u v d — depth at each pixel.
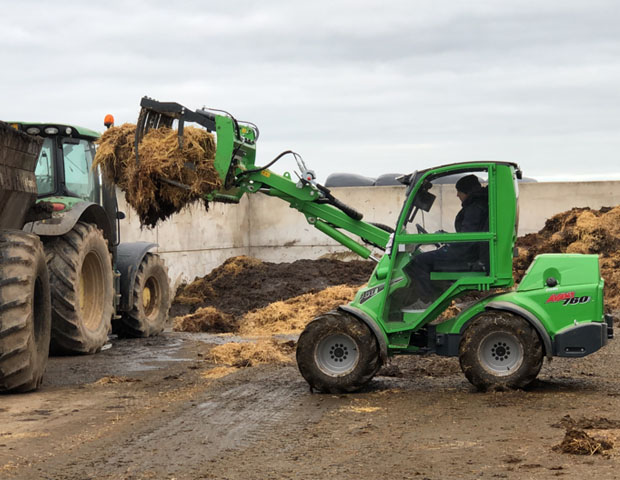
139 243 13.48
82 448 5.79
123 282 12.66
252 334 13.62
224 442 5.98
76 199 11.06
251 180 9.24
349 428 6.41
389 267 8.17
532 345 7.80
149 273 13.34
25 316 7.70
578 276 8.00
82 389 8.22
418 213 8.24
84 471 5.22
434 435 6.09
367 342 7.91
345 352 7.98
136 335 13.04
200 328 14.22
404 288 8.20
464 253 8.17
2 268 7.68
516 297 8.02
